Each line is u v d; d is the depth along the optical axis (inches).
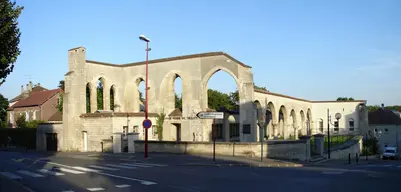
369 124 2573.8
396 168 914.1
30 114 2519.7
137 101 1569.9
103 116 1330.0
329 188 502.6
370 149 2175.2
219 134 1696.6
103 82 1523.1
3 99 2623.0
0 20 527.8
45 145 1555.1
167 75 1483.8
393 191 477.4
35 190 513.3
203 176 638.5
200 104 1397.6
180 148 1119.6
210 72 1391.5
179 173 683.4
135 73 1566.2
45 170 745.6
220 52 1373.0
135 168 773.3
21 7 554.9
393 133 2511.1
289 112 2064.5
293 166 890.1
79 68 1417.3
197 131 1392.7
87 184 560.7
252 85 1325.0
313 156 1295.5
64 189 520.1
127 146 1220.5
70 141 1411.2
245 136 1320.1
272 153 1037.2
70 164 864.9
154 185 542.3
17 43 566.3
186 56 1438.2
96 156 1070.4
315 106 2455.7
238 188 507.8
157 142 1168.8
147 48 1043.3
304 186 520.4
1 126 2544.3
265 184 541.3
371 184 539.8
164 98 1485.0
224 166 813.9
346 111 2362.2
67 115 1419.8
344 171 738.2
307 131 2297.0
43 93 2637.8
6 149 1729.8
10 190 505.7
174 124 1482.5
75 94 1413.6
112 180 597.6
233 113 1814.7
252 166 833.5
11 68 563.8
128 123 1355.8
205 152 1075.3
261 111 1656.0
